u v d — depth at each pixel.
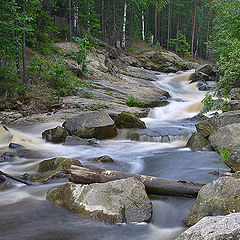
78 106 12.29
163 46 43.06
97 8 34.47
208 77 23.27
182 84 22.34
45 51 17.53
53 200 4.17
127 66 25.52
